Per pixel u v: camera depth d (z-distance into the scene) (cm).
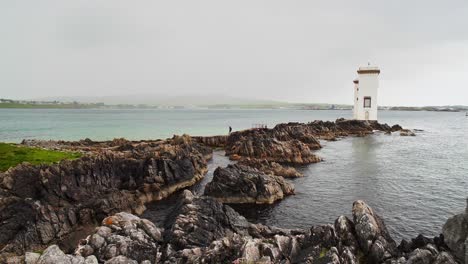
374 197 4028
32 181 3506
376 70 12206
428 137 10962
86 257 2102
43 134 10819
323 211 3572
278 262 1988
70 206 3061
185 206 2888
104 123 16162
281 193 4038
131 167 4325
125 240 2286
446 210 3544
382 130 12269
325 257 1912
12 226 2709
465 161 6456
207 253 2114
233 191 3928
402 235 2900
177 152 5241
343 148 8306
